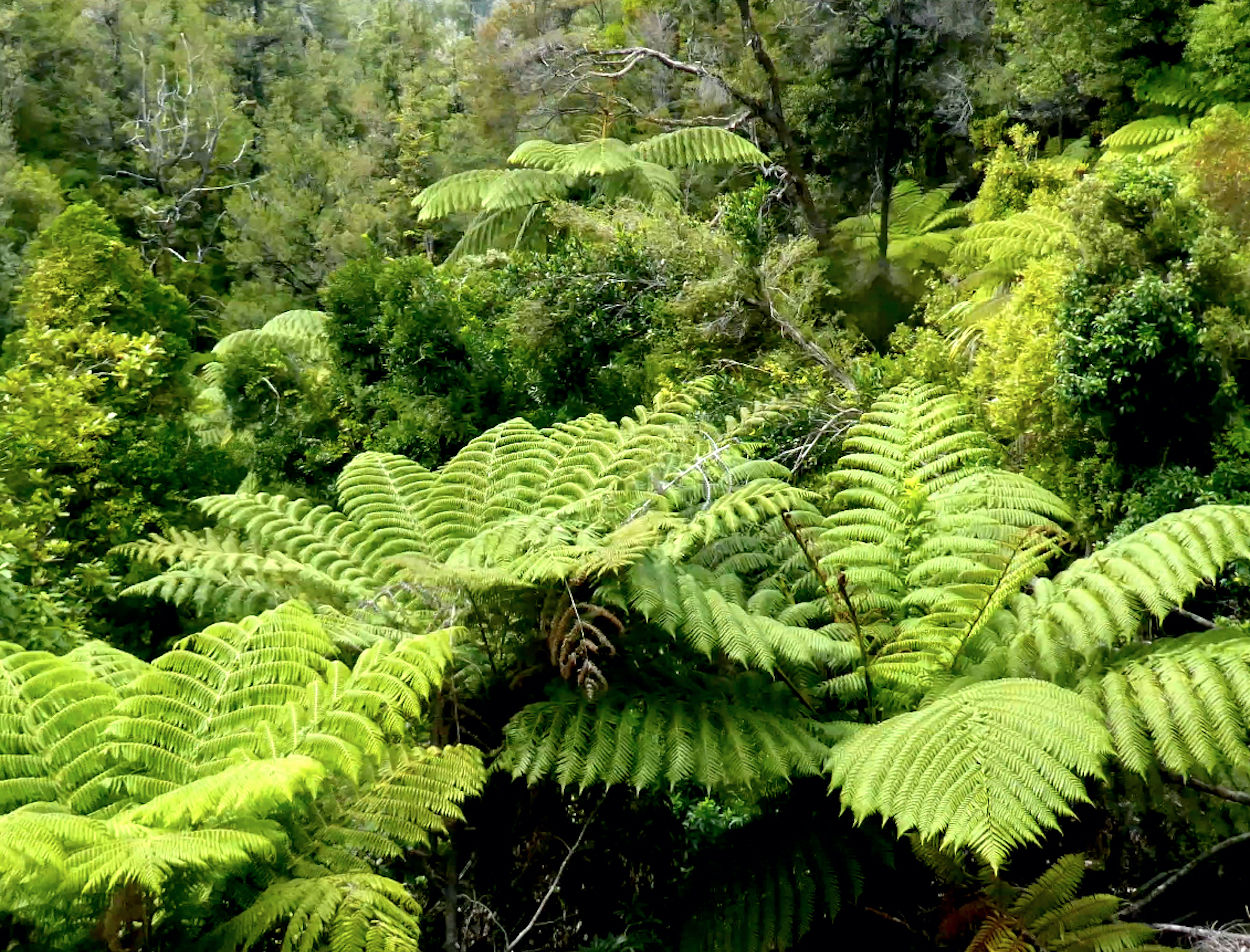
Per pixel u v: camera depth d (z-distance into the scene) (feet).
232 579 12.07
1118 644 11.58
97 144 92.38
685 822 12.26
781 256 23.91
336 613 11.19
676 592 10.04
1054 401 16.46
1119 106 35.17
